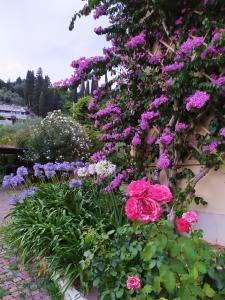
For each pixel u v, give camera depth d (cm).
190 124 348
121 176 395
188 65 316
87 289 222
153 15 397
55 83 422
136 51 396
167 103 351
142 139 411
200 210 347
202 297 136
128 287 169
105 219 318
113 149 433
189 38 353
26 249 307
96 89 448
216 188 334
